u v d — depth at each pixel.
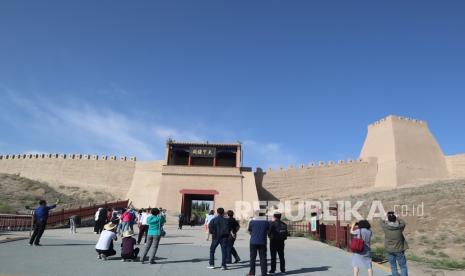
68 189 60.06
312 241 23.12
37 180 62.59
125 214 21.34
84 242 17.78
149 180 59.28
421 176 71.56
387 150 72.62
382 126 76.81
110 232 13.10
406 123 75.88
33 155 65.75
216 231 12.19
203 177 54.72
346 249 18.73
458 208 36.56
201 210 84.19
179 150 57.50
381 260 17.16
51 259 12.36
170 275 10.56
